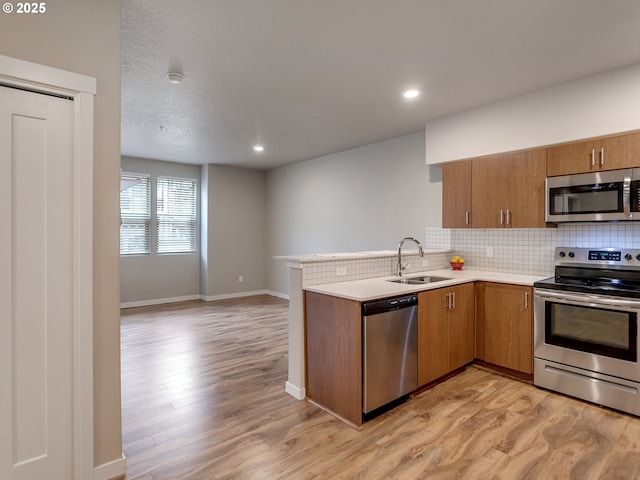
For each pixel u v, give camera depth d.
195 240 6.91
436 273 3.76
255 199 7.36
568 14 2.05
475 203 3.64
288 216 6.83
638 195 2.66
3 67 1.55
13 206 1.61
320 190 6.08
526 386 3.03
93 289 1.80
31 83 1.62
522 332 3.11
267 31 2.25
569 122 2.99
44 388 1.69
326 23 2.16
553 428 2.36
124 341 4.29
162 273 6.52
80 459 1.77
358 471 1.95
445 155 3.86
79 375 1.76
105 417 1.85
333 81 2.99
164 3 1.96
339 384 2.53
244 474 1.93
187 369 3.42
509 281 3.18
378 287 2.80
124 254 6.14
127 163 6.09
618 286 2.78
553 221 3.09
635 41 2.35
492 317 3.31
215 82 3.01
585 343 2.72
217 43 2.39
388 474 1.92
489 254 3.91
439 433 2.31
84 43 1.76
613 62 2.64
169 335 4.54
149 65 2.70
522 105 3.27
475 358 3.45
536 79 2.94
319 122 4.09
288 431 2.35
